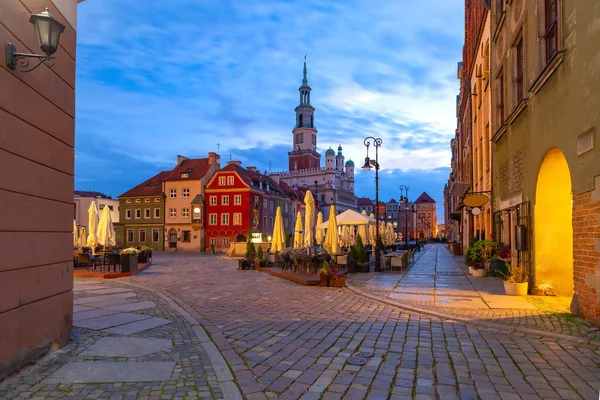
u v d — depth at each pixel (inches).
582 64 314.2
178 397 177.6
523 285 442.0
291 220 2982.3
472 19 1093.1
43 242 227.9
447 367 219.5
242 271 831.1
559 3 354.9
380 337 282.0
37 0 224.8
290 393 185.2
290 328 309.4
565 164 412.2
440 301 413.7
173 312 370.6
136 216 2375.7
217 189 2285.9
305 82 4938.5
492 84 695.1
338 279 547.8
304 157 4638.3
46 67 234.1
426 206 5206.7
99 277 687.1
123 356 233.5
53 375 200.1
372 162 922.7
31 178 216.5
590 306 307.4
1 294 190.1
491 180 727.1
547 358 232.8
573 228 334.0
